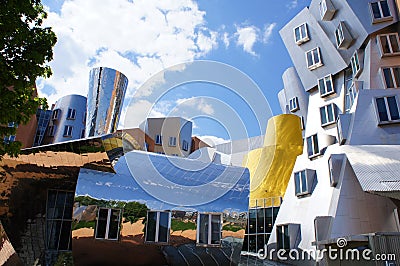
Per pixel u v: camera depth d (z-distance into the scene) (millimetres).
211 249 12547
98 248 11359
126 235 11711
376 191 12484
